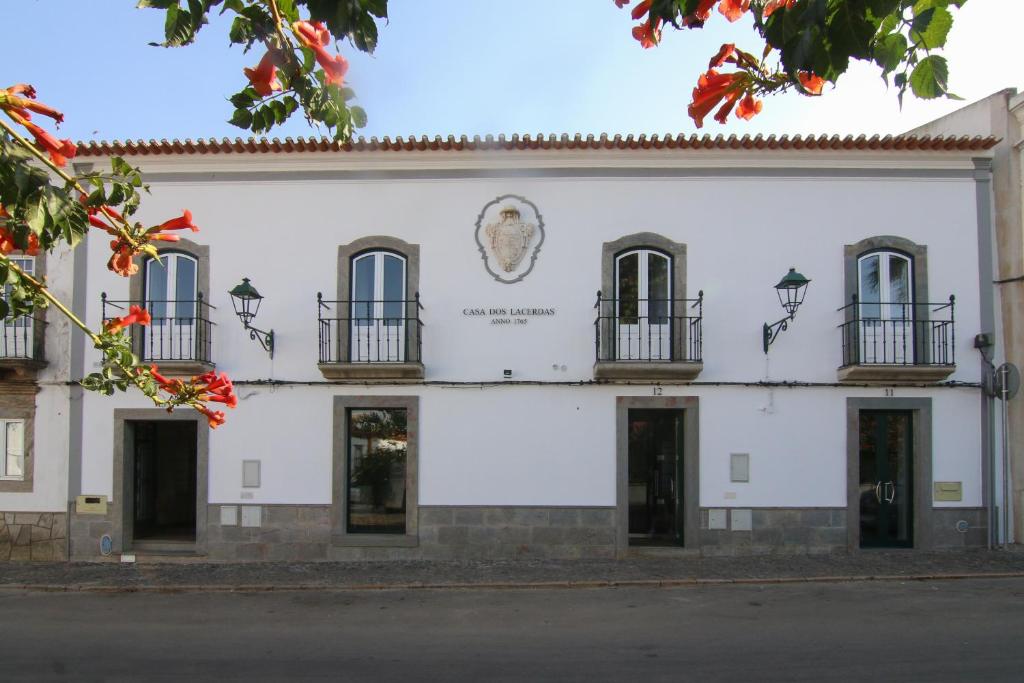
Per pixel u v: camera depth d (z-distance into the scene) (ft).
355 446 36.55
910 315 35.96
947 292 36.06
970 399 35.70
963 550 35.19
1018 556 33.88
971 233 36.24
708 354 35.81
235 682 19.38
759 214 36.27
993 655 20.74
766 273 36.11
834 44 6.43
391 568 33.60
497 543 35.37
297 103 8.77
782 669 19.75
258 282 36.55
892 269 36.40
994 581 30.27
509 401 35.86
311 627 24.76
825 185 36.32
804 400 35.68
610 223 36.27
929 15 6.89
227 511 35.63
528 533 35.42
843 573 31.35
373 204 36.58
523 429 35.76
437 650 21.97
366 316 36.40
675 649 21.68
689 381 35.63
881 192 36.32
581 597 28.55
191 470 40.47
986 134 36.88
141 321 9.67
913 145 35.53
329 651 21.98
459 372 36.01
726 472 35.42
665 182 36.37
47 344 36.55
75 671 20.38
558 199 36.40
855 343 35.22
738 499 35.35
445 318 36.17
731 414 35.63
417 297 35.96
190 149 36.06
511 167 36.35
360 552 35.37
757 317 35.96
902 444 36.37
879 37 7.26
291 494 35.68
